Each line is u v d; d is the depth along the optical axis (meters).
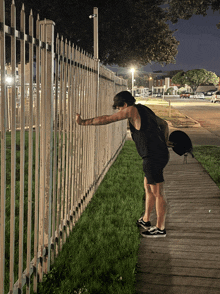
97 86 4.98
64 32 14.88
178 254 3.36
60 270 2.94
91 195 5.00
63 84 3.15
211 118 22.80
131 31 15.71
